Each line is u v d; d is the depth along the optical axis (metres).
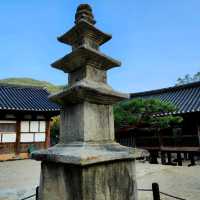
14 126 15.79
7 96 16.80
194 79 37.59
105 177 2.42
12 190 7.13
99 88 2.72
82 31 3.19
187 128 14.42
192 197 6.42
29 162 14.31
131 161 2.81
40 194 2.79
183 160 16.05
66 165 2.44
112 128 3.04
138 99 12.14
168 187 7.71
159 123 12.39
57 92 3.03
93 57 2.98
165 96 18.72
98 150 2.50
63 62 3.18
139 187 7.71
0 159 14.72
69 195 2.33
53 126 22.77
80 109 2.77
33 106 16.03
